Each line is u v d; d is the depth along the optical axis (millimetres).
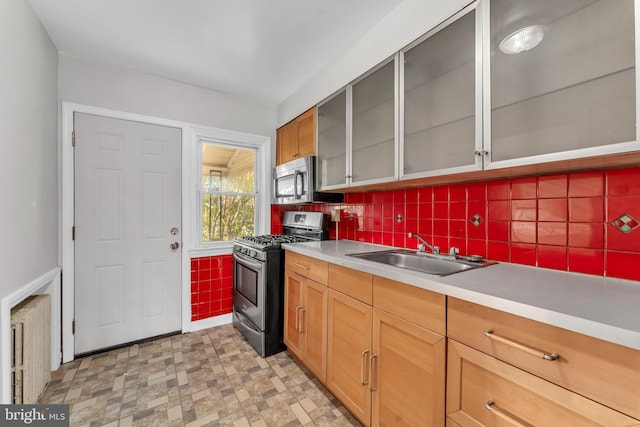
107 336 2166
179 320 2486
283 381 1788
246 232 2953
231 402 1583
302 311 1874
